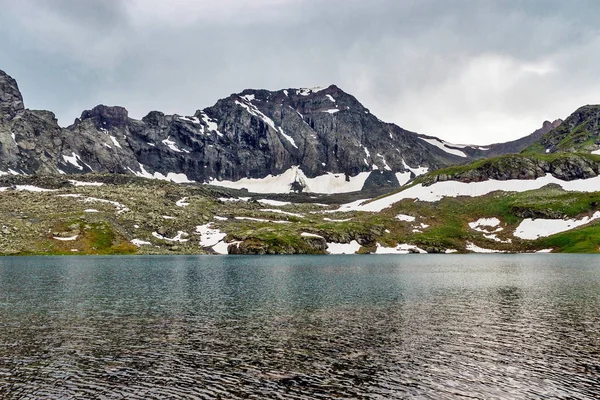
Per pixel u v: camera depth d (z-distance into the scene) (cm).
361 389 3469
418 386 3538
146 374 3803
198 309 6781
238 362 4125
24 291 8619
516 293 8400
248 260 19075
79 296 8044
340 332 5269
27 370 3897
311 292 8681
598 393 3403
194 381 3638
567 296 7962
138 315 6281
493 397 3328
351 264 16650
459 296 8081
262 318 6081
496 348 4581
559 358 4256
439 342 4822
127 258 19675
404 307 6931
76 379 3681
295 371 3884
